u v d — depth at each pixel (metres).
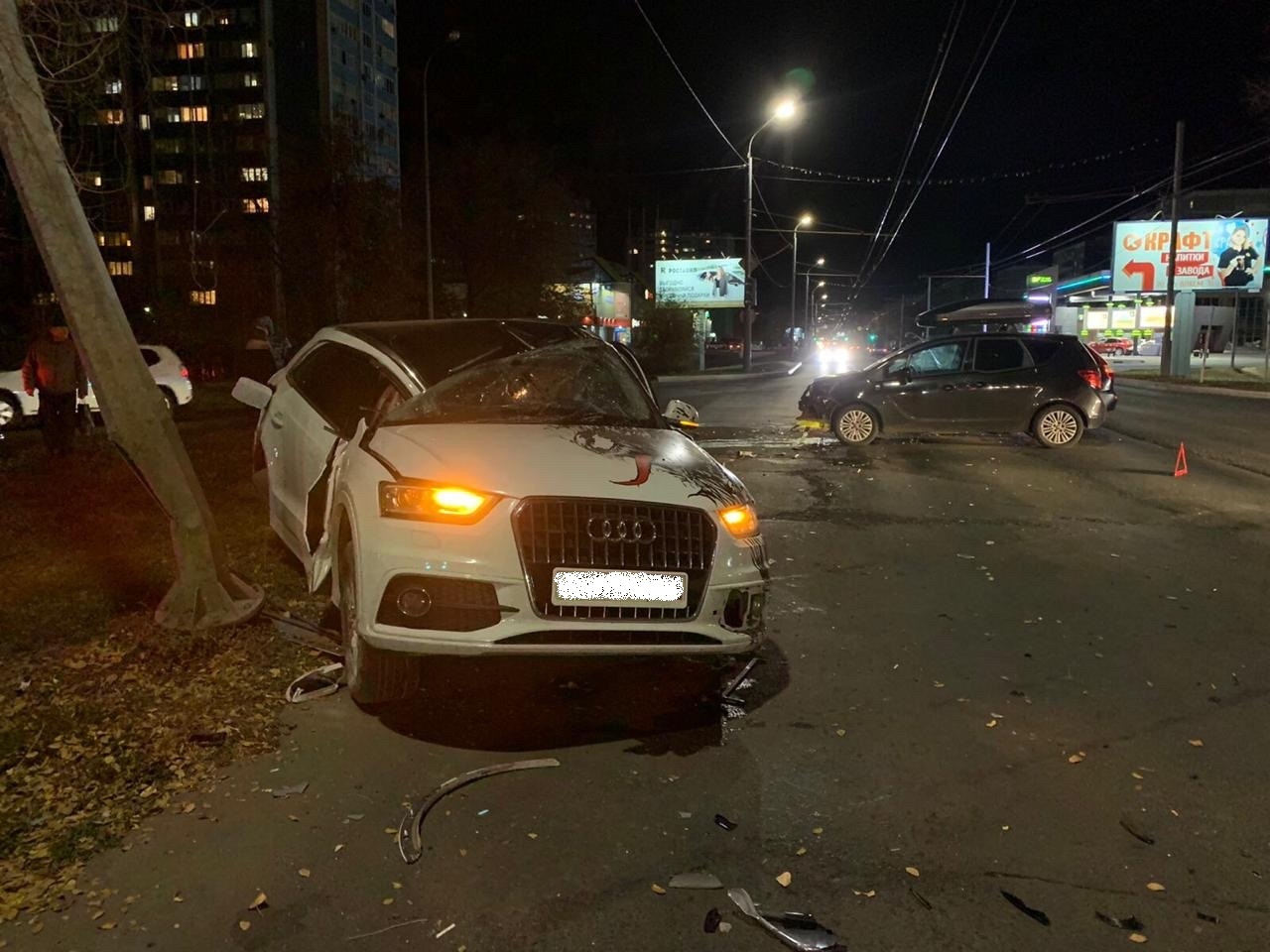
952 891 3.10
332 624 5.46
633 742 4.16
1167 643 5.55
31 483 9.82
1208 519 9.10
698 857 3.26
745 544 4.23
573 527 3.93
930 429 14.23
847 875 3.18
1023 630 5.79
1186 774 3.92
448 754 4.00
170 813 3.46
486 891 3.05
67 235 4.74
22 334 18.97
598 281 51.75
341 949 2.75
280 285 31.50
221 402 24.02
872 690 4.80
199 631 5.05
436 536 3.85
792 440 15.09
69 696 4.34
